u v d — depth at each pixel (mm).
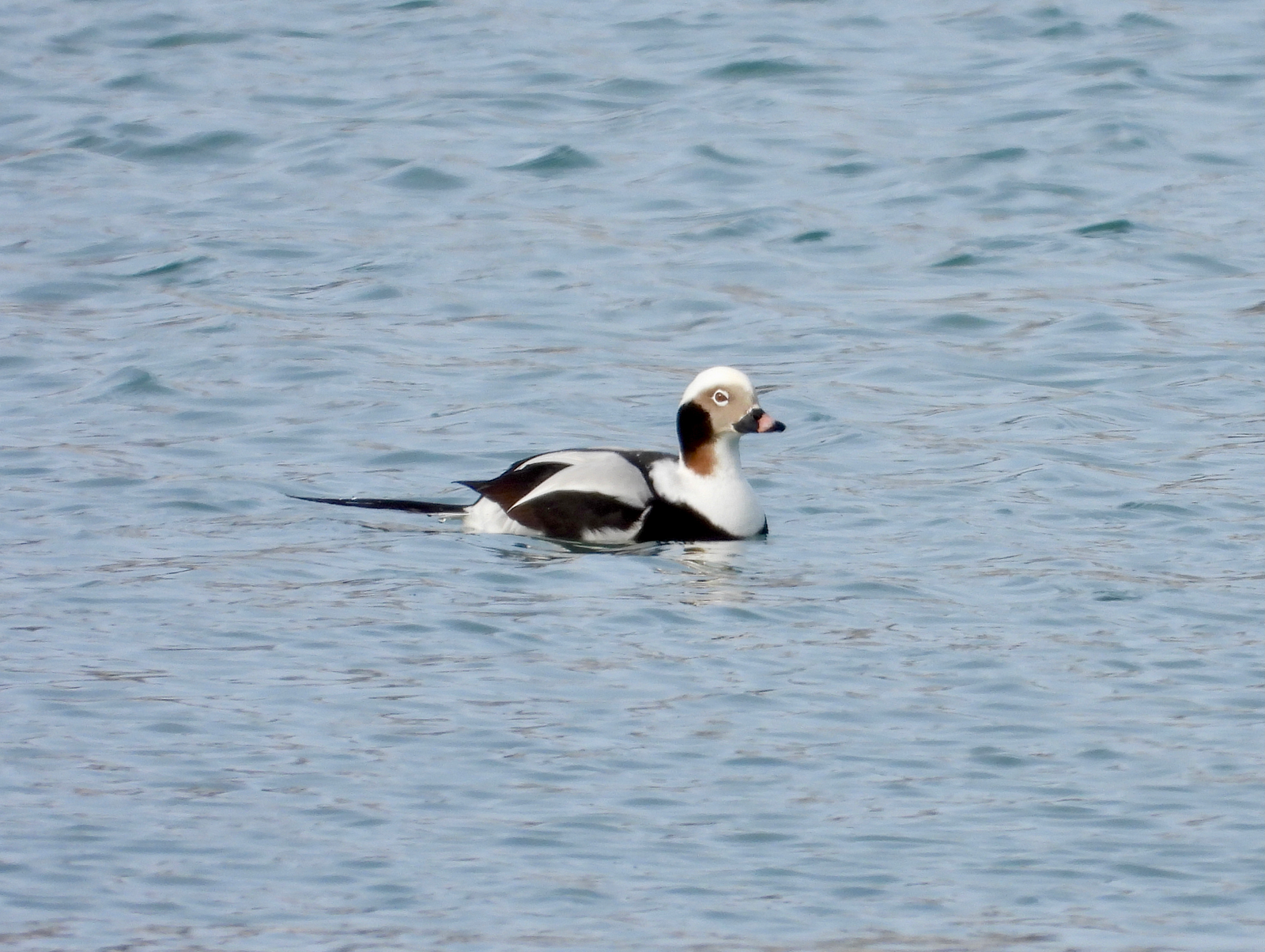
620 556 14055
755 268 21953
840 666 11602
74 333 19844
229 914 8555
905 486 15602
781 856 9148
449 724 10633
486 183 24812
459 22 31750
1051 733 10578
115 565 13414
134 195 24547
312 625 12227
